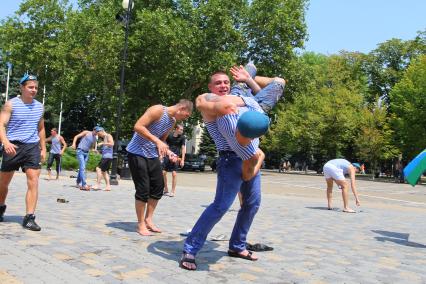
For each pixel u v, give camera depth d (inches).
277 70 1520.7
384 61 2276.1
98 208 342.6
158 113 238.2
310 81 1601.9
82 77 1348.4
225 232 264.8
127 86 1434.5
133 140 244.8
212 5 1366.9
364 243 269.1
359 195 818.2
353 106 2113.7
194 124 1502.2
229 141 170.7
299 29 1507.1
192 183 831.1
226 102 167.6
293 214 403.2
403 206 633.0
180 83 1480.1
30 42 1657.2
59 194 439.8
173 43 1323.8
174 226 276.4
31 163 229.6
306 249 233.0
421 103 1748.3
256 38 1488.7
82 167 520.4
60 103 1610.5
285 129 2175.2
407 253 247.1
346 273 188.5
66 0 1684.3
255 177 195.5
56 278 147.9
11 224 236.5
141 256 186.7
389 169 2338.8
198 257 195.9
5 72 2223.2
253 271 179.0
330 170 462.6
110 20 1364.4
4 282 140.1
